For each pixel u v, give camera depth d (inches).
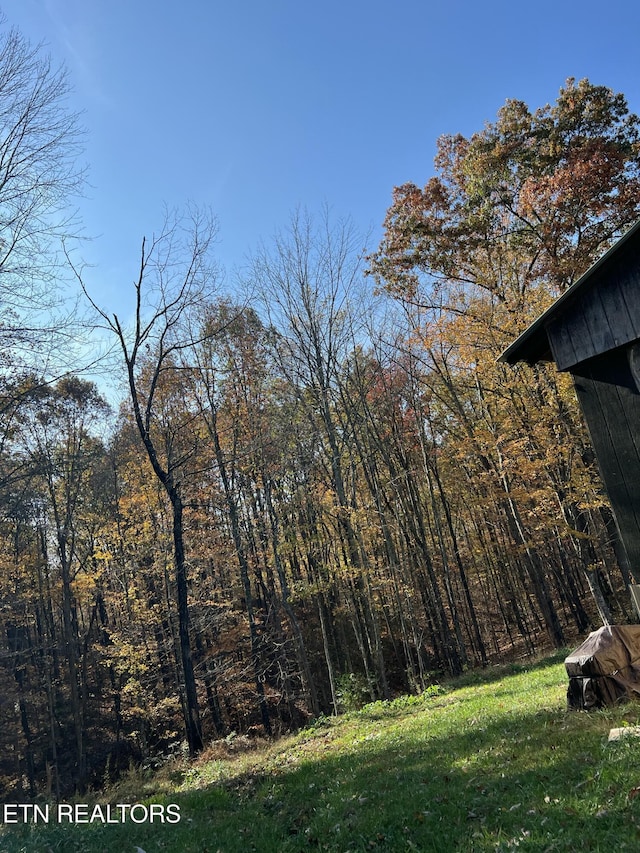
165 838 247.1
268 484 919.7
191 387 901.2
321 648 1064.8
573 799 155.1
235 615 885.8
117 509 948.0
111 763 973.8
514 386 669.9
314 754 387.2
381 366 1011.9
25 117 486.3
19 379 522.6
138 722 968.3
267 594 1047.0
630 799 145.2
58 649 1059.3
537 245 780.6
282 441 885.2
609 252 233.5
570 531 610.2
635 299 229.1
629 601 872.3
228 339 897.5
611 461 240.5
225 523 908.0
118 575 910.4
